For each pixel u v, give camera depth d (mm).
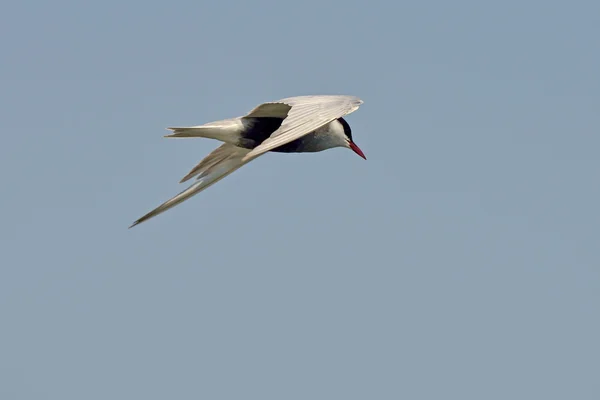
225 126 15203
